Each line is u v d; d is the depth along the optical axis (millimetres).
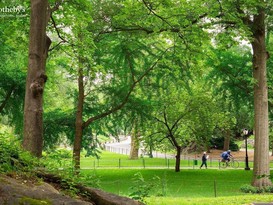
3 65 24078
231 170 35781
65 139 29344
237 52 29406
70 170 6809
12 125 26531
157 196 14781
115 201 6195
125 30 23547
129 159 49625
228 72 28500
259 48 23281
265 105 23438
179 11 19453
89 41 18891
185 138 37562
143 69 26359
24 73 24109
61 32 17578
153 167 39219
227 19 19891
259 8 21484
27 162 6297
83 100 25500
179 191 22734
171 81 26672
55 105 34938
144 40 26109
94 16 23234
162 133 36344
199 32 19906
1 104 26297
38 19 10375
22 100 25516
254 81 22594
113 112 27625
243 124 45031
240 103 30656
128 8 20000
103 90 27109
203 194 21000
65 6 16281
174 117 34406
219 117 35875
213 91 30922
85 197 6141
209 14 19812
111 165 40781
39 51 10391
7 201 4574
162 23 20719
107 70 25578
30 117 10195
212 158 53281
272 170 34438
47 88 27750
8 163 5699
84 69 21844
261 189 22047
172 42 24297
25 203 4621
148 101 27922
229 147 62906
